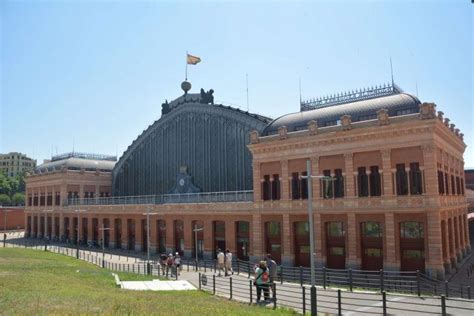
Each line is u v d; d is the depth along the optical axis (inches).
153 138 3538.4
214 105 2979.8
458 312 959.0
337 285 1446.9
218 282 1509.6
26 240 4212.6
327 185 1900.8
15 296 944.9
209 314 818.2
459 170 2170.3
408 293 1266.0
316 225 1910.7
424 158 1627.7
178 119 3292.3
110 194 4124.0
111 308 828.0
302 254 1985.7
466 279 1565.0
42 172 4357.8
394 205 1683.1
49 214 4205.2
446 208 1721.2
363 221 1776.6
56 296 984.3
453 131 1985.7
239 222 2357.3
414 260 1652.3
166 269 1753.2
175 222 2773.1
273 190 2122.3
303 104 2342.5
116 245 3321.9
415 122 1632.6
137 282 1470.2
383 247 1704.0
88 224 3619.6
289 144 2026.3
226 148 2878.9
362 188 1798.7
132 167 3772.1
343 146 1849.2
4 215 5285.4
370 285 1457.9
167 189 3331.7
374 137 1756.9
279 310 952.3
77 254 2650.1
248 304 1045.8
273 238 2121.1
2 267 1813.5
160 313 800.9
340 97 2218.3
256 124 2701.8
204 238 2516.0
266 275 1074.7
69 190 4001.0
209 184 2965.1
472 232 3243.1
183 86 3351.4
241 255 2329.0
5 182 7022.6
